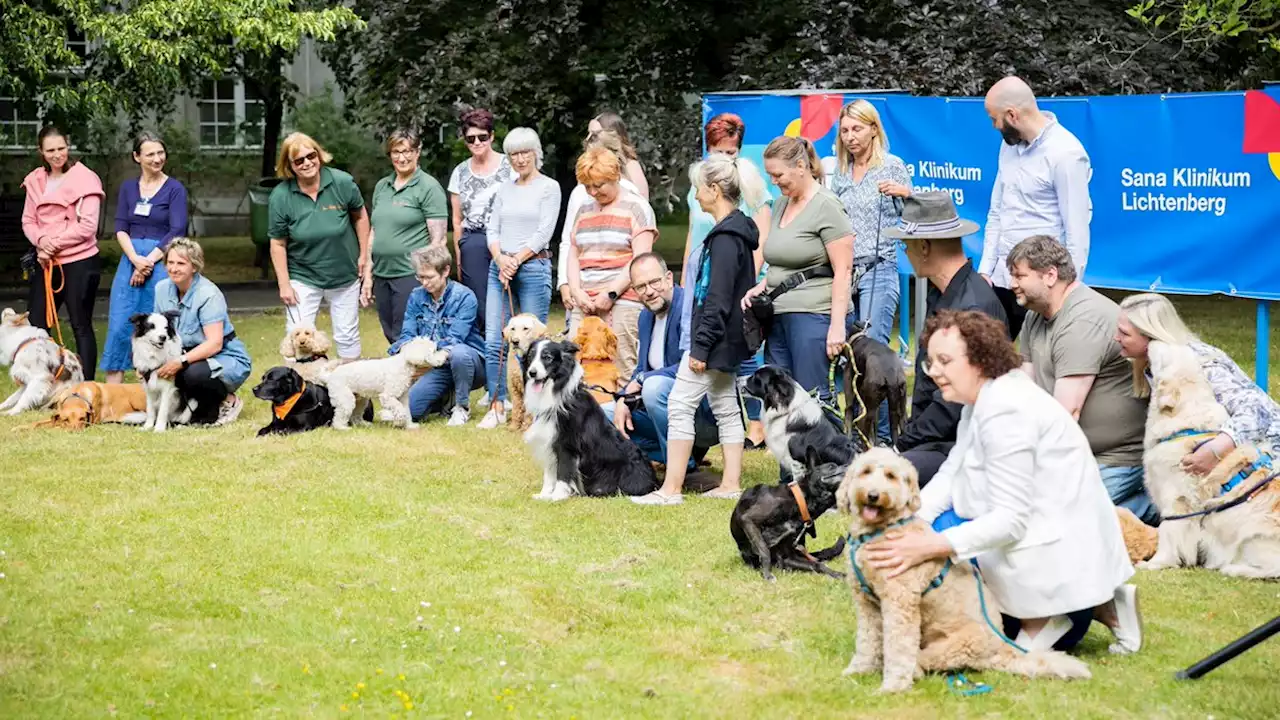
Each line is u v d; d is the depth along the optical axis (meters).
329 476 6.90
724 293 6.08
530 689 4.02
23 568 5.21
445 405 8.84
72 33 14.32
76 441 7.73
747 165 7.14
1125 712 3.74
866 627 4.09
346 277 9.20
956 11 12.99
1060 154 6.23
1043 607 4.00
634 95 14.26
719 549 5.58
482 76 13.86
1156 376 5.20
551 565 5.35
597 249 7.59
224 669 4.14
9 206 14.55
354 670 4.16
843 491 3.89
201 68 12.97
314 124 21.25
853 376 6.40
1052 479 3.97
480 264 9.03
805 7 13.37
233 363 8.44
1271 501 5.04
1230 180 8.02
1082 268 6.25
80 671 4.11
